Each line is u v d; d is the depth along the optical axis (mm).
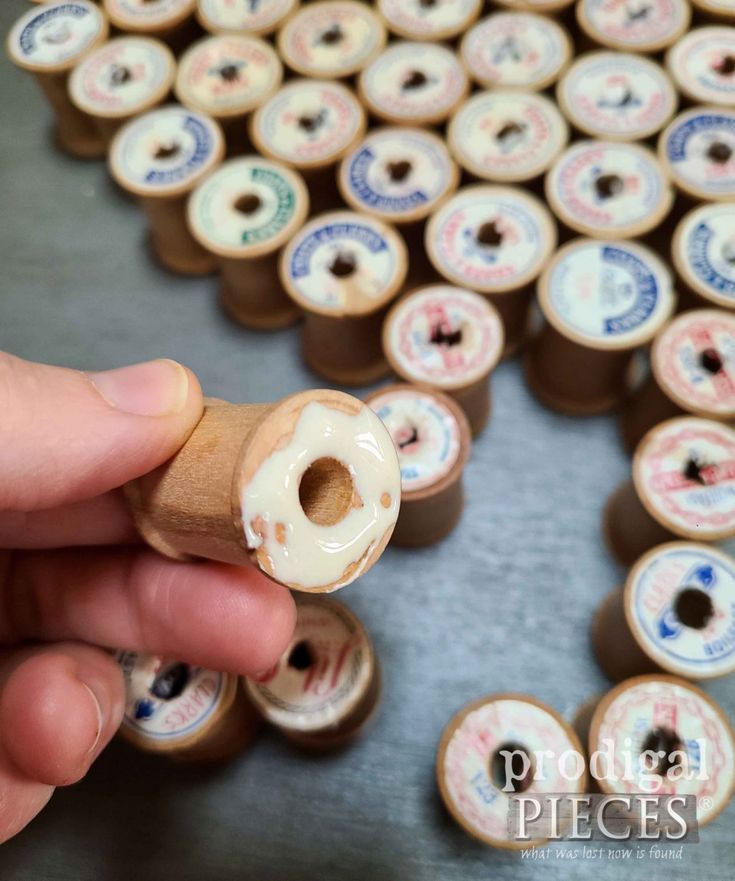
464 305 232
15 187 290
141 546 188
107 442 153
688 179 251
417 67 268
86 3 284
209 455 149
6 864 212
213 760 219
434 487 215
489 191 247
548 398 253
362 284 237
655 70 266
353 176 253
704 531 213
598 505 242
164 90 270
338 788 216
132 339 265
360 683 206
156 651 190
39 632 191
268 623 182
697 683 222
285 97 265
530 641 228
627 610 208
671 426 220
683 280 239
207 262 271
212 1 285
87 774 219
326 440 140
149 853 212
